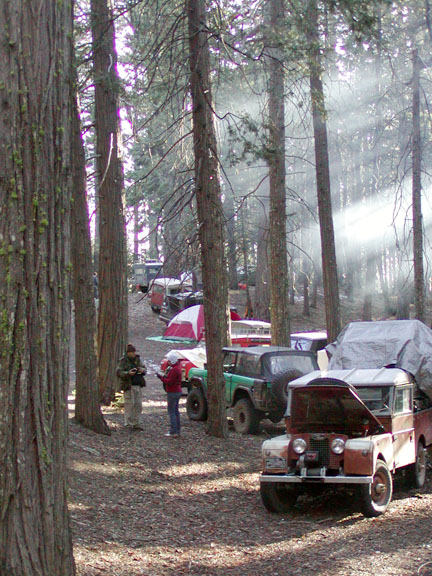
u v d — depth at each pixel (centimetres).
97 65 1504
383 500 970
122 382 1420
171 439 1390
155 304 3872
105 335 1659
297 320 3925
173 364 1415
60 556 455
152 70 1416
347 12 1427
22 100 441
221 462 1268
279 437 1027
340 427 1027
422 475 1145
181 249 1502
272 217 1961
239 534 876
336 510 1002
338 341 1366
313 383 986
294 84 1639
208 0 1458
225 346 1777
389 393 1059
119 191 1648
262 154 1412
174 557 767
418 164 2208
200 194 1452
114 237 1647
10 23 439
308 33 1600
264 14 1706
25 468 439
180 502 1009
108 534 823
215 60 1504
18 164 439
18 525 435
